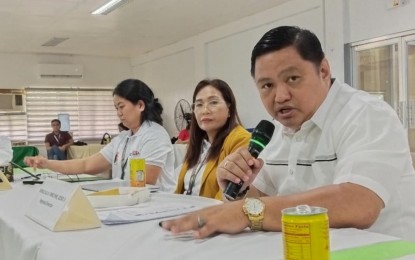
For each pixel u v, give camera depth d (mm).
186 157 2277
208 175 2057
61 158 8062
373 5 4664
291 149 1301
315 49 1148
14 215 1401
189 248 911
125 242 995
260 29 6238
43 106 8711
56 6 5473
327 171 1201
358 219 966
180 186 2246
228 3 5684
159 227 1133
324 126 1211
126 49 8633
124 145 2680
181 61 8133
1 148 2566
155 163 2484
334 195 979
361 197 977
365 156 1035
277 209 983
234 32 6660
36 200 1375
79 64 9000
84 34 7137
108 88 9328
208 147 2199
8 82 8422
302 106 1174
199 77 7543
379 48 4656
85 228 1158
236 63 6766
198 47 7535
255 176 1283
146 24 6641
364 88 4836
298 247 648
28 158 2770
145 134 2580
